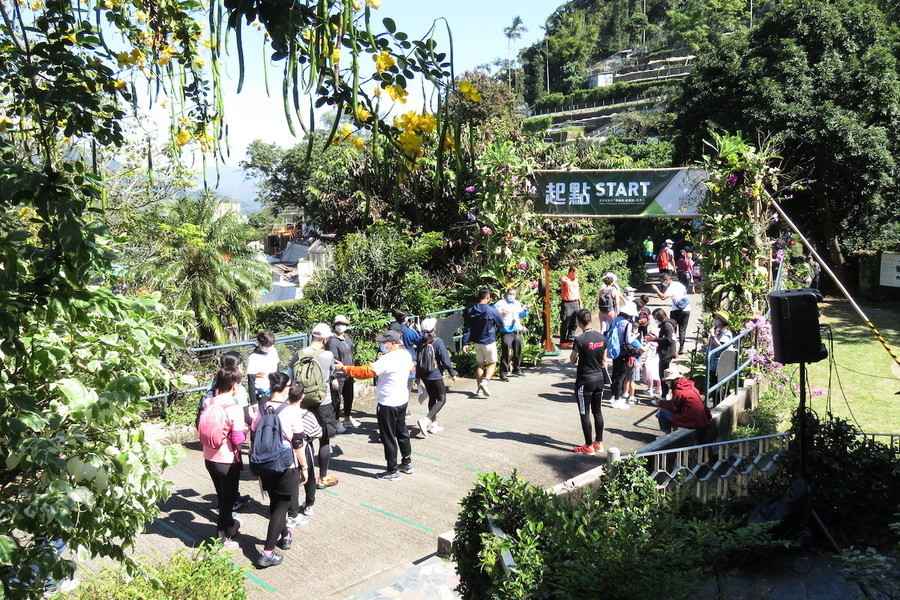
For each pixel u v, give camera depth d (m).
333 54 2.03
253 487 7.99
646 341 11.86
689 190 12.23
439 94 2.29
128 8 3.09
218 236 14.01
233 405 6.43
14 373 2.79
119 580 4.30
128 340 3.05
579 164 21.17
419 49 2.22
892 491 6.38
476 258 15.63
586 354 8.85
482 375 12.02
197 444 9.38
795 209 24.31
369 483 8.14
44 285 2.36
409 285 16.05
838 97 22.67
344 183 18.78
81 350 2.91
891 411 11.97
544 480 8.19
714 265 11.66
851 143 21.39
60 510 2.51
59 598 3.48
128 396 2.79
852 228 24.59
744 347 11.31
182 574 4.58
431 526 7.06
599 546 4.42
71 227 2.29
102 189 2.58
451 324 14.95
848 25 23.94
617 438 9.69
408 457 8.37
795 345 6.35
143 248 12.48
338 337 9.96
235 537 6.73
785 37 23.81
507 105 23.44
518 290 14.40
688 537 4.85
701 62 25.16
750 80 23.44
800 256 17.98
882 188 22.58
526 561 4.44
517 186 13.89
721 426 9.34
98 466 2.66
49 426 2.82
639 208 12.73
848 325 19.48
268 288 15.16
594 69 132.88
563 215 13.58
